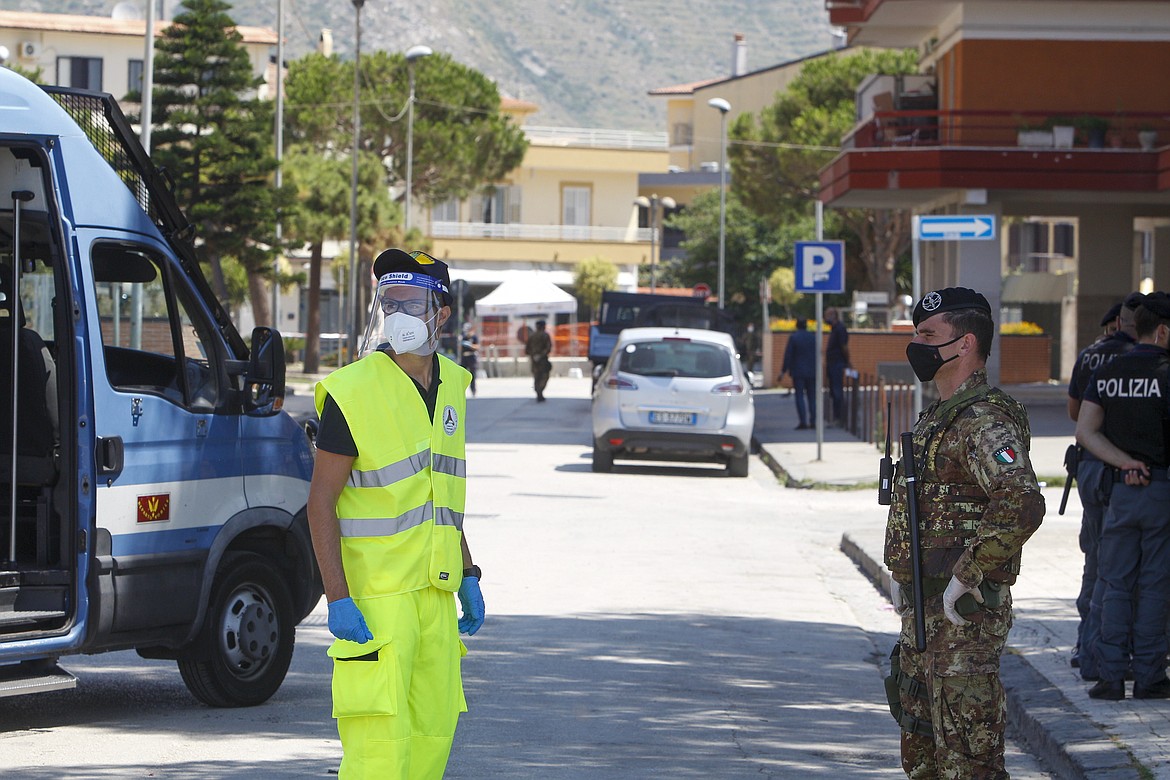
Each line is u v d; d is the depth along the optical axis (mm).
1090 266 45438
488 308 74938
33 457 9945
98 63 82812
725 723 10250
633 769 9016
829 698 11172
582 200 99312
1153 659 10211
